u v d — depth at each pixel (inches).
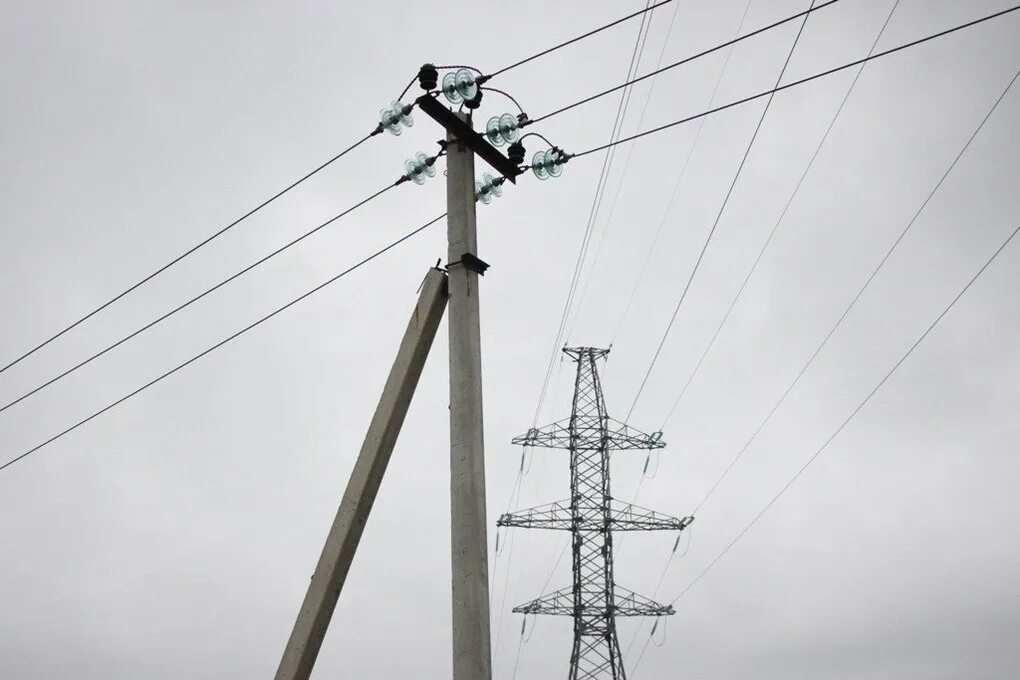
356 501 423.5
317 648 401.4
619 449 1455.5
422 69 482.9
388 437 438.3
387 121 493.4
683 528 1379.2
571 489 1409.9
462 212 460.8
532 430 1457.9
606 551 1355.8
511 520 1385.3
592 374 1525.6
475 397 406.9
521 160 512.7
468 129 484.7
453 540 374.3
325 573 410.6
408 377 449.1
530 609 1350.9
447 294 466.6
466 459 389.7
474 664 347.3
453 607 361.4
